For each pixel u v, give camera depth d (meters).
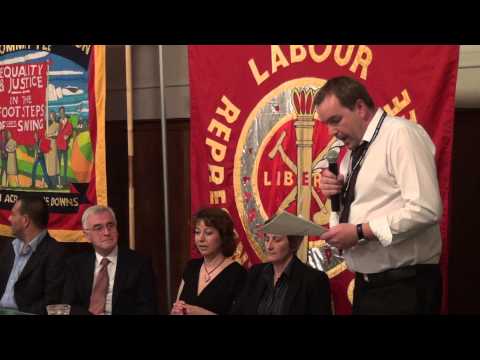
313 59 3.25
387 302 2.25
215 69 3.42
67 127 3.89
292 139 3.31
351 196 2.32
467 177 3.38
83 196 3.86
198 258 3.26
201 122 3.46
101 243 3.14
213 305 2.99
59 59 3.89
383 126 2.23
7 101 4.08
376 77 3.10
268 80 3.34
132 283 3.17
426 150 2.17
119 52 4.19
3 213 4.15
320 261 3.26
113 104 4.25
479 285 3.35
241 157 3.40
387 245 2.10
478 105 3.28
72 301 3.14
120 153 4.27
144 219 4.23
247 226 3.41
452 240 3.40
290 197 3.33
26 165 4.04
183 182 4.09
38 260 3.34
